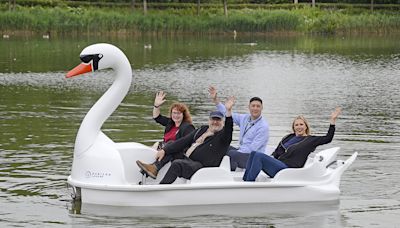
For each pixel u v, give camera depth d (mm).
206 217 9516
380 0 73000
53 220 9359
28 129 15562
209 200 9961
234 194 10023
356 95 22672
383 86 25312
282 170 10227
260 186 10078
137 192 9828
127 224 9203
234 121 11586
